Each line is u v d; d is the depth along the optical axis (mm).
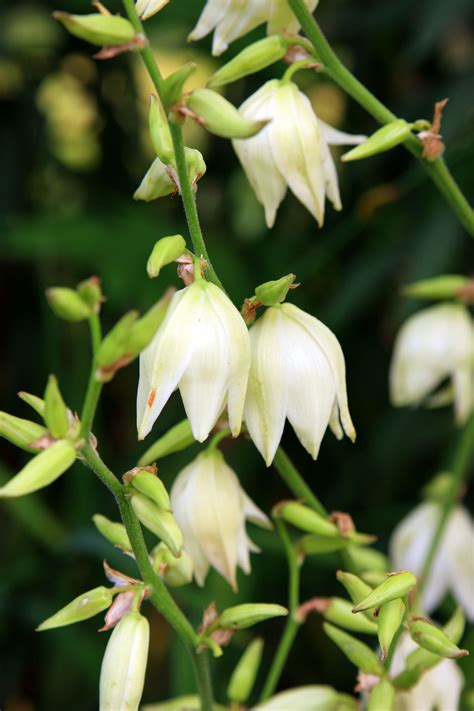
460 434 1162
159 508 804
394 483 1269
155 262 801
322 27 1273
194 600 1062
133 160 1430
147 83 1474
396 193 1104
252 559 1131
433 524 1046
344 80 877
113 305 1258
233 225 1403
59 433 785
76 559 1181
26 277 1376
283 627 1232
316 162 867
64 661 1205
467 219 909
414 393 1048
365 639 1173
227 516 873
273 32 886
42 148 1396
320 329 833
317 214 871
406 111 1244
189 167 824
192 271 820
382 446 1227
